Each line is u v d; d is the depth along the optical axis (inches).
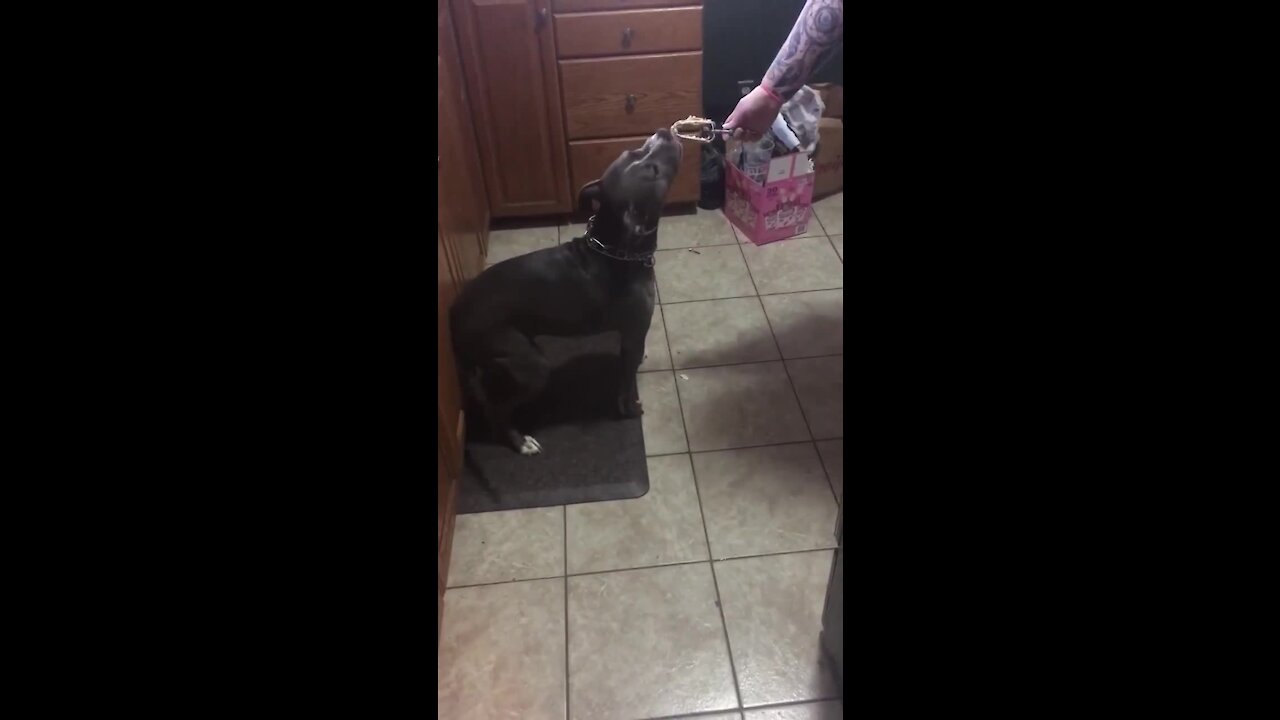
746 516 63.1
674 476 66.7
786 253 93.9
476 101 88.7
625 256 61.2
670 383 76.2
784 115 91.5
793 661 52.9
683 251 94.9
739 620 55.5
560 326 64.2
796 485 65.5
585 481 66.4
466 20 83.2
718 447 69.3
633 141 93.7
